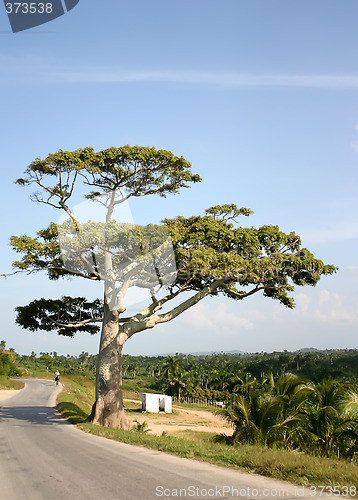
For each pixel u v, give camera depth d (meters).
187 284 22.77
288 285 22.64
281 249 22.27
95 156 19.08
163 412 52.03
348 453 14.88
